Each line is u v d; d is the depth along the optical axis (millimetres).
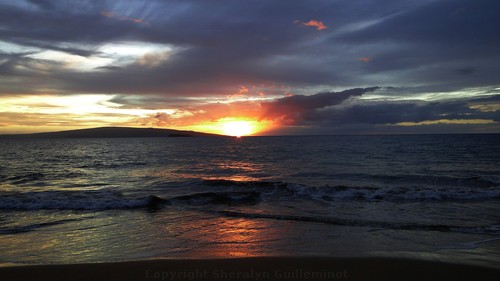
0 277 4875
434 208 10828
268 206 11305
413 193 13367
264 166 27734
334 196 13234
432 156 35719
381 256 5723
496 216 9617
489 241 6836
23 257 5953
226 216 9555
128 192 14797
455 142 76500
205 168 26906
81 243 6891
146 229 8070
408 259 5543
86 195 13836
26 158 39719
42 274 4988
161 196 13422
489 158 32781
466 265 5254
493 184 17062
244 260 5559
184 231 7852
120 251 6324
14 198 12125
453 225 8484
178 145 86188
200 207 11078
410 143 73562
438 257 5672
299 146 66812
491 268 5117
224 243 6805
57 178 20500
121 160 36062
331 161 30984
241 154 44969
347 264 5344
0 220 9234
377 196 13125
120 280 4754
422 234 7449
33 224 8680
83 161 34812
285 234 7496
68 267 5246
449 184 17328
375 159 32562
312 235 7395
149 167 27984
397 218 9320
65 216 9719
